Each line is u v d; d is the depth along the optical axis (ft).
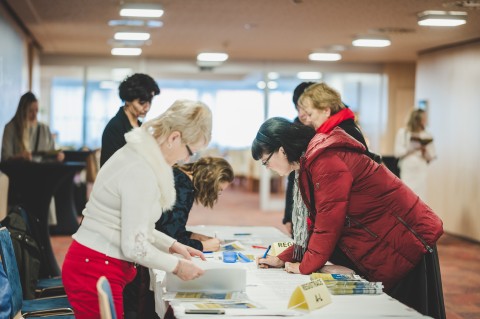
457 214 31.96
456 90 32.68
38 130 24.09
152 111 71.36
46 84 46.83
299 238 10.28
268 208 41.75
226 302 8.07
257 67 42.98
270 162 10.05
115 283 8.36
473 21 26.32
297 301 7.89
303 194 9.87
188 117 8.13
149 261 8.02
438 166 34.01
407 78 44.04
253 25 28.99
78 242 8.40
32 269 13.04
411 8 24.09
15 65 28.53
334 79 51.03
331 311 7.76
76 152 31.22
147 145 8.02
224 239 13.41
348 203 9.58
